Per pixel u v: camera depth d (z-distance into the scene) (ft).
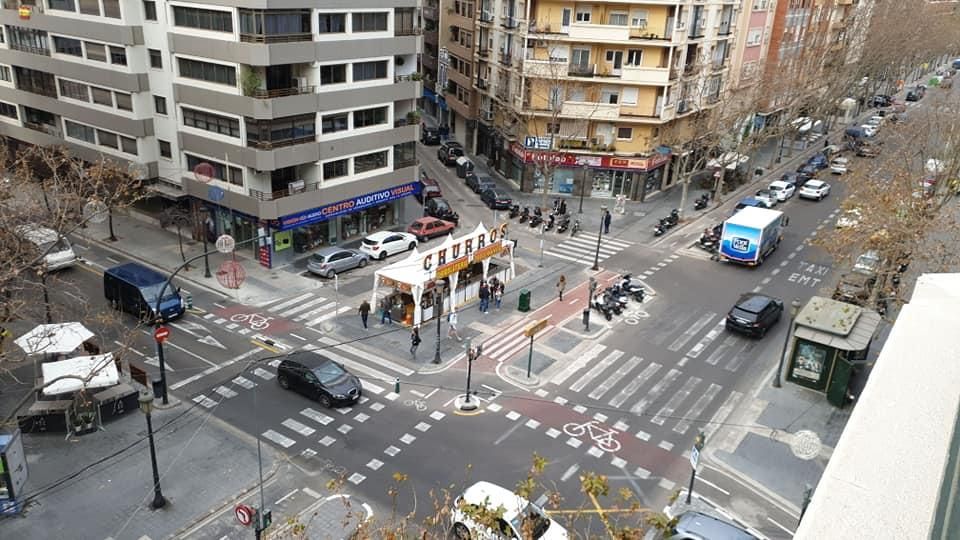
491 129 215.92
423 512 74.90
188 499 75.82
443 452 84.99
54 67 153.99
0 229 88.53
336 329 116.16
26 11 153.99
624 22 177.68
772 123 233.14
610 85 183.62
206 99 132.16
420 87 152.25
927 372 13.00
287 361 97.09
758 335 117.08
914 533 9.84
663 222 172.24
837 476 11.31
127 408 90.02
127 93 143.64
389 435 88.07
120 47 140.05
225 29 124.98
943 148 126.82
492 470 82.07
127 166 146.82
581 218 179.01
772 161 234.58
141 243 148.15
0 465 70.18
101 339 108.06
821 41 246.06
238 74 125.90
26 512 72.84
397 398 96.37
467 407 94.12
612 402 97.25
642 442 88.48
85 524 71.72
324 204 142.00
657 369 106.63
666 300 132.26
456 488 78.64
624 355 110.63
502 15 197.98
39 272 86.28
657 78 179.63
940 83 328.90
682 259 154.20
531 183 197.06
